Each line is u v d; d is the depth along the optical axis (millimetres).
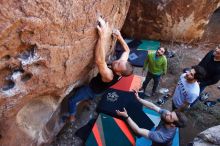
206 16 7543
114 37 5062
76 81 4656
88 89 5023
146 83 6289
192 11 7320
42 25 3262
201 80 5152
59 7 3377
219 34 8375
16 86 3463
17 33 3131
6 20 2953
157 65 5898
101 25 4219
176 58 7441
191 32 7754
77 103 5188
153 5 7262
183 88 4922
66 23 3562
